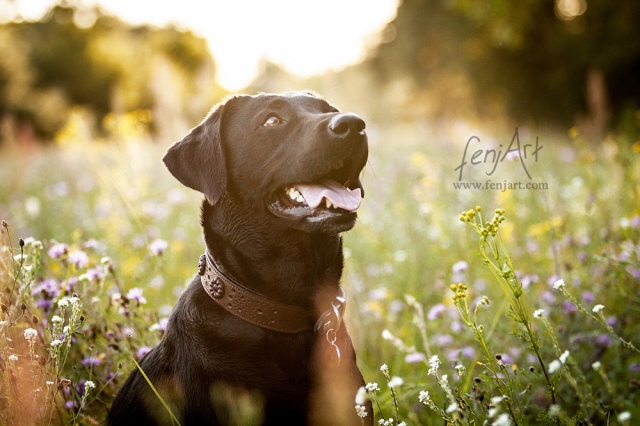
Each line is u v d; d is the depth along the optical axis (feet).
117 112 33.58
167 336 9.09
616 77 66.54
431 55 95.20
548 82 72.49
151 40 176.04
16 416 7.66
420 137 36.73
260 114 9.59
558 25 70.08
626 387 10.37
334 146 8.98
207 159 9.59
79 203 26.00
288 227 9.02
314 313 8.98
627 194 15.67
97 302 10.62
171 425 8.44
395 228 19.25
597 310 7.84
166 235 20.06
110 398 10.07
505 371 7.60
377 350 12.76
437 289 13.79
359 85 64.80
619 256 12.46
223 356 8.38
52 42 142.41
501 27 62.95
